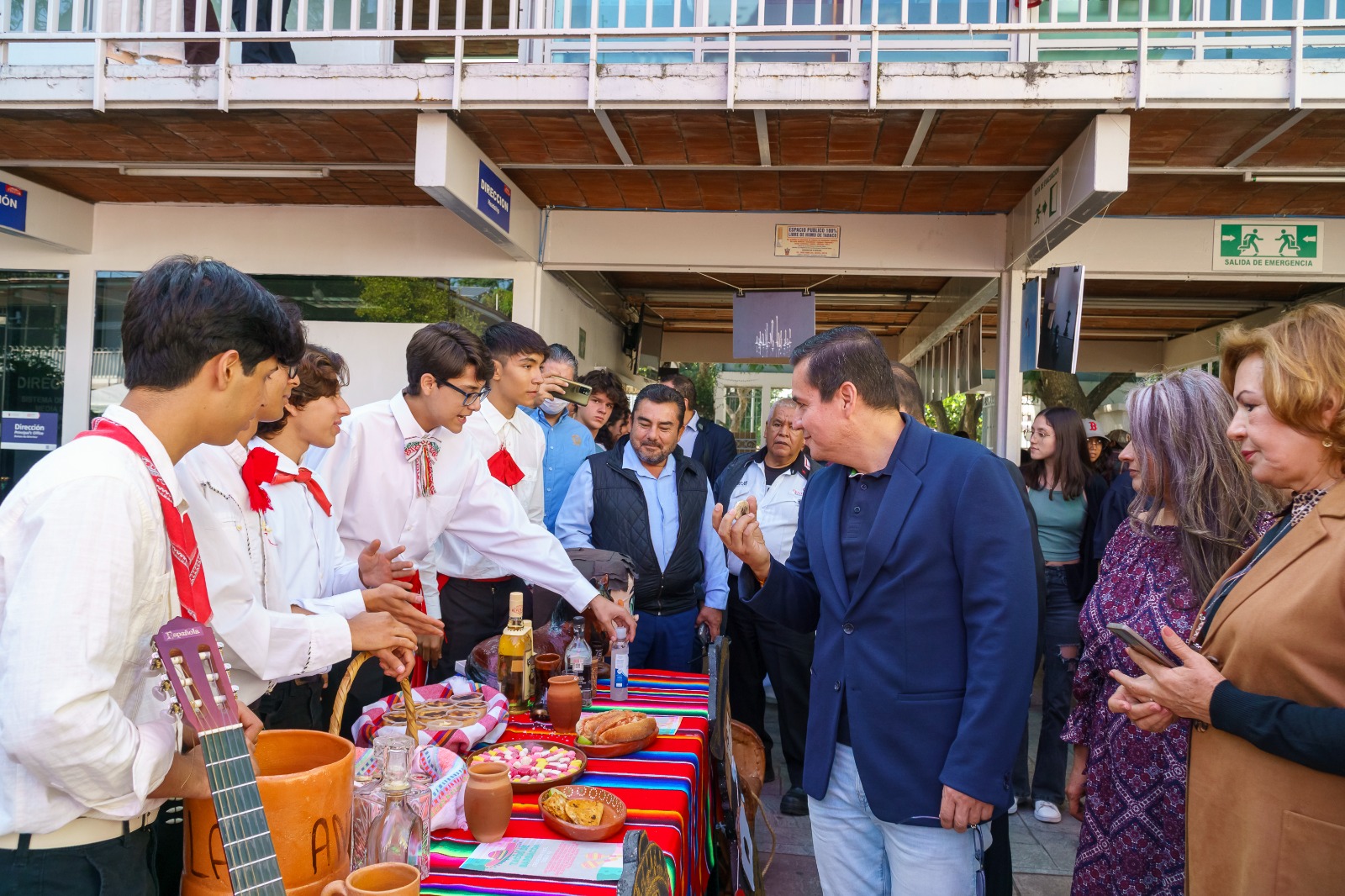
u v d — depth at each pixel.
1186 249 5.52
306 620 1.64
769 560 2.10
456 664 2.94
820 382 1.90
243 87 4.16
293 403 2.19
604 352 7.71
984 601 1.76
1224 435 1.87
